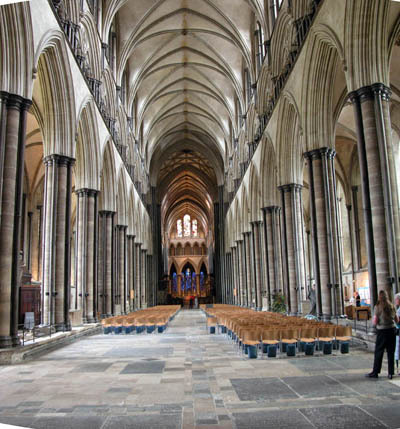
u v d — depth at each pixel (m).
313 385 6.77
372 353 9.92
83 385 7.18
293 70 17.16
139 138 37.41
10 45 10.84
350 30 11.34
